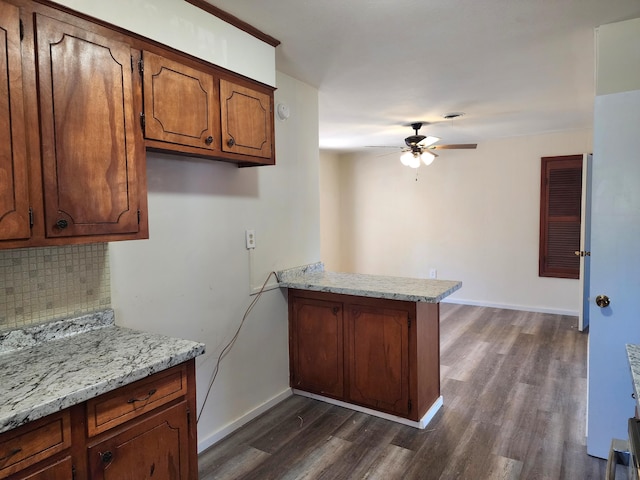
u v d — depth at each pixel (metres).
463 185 5.93
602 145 2.15
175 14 1.81
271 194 2.86
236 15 2.04
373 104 3.71
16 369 1.38
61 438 1.22
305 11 2.00
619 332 2.17
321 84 3.14
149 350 1.56
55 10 1.39
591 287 2.22
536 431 2.55
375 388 2.72
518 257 5.57
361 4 1.94
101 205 1.54
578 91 3.35
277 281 2.93
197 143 1.92
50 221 1.40
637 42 2.08
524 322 4.99
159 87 1.74
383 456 2.31
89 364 1.42
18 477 1.13
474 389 3.17
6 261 1.59
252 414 2.73
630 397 2.16
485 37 2.31
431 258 6.27
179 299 2.24
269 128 2.35
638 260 2.11
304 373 3.03
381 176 6.66
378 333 2.68
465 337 4.45
